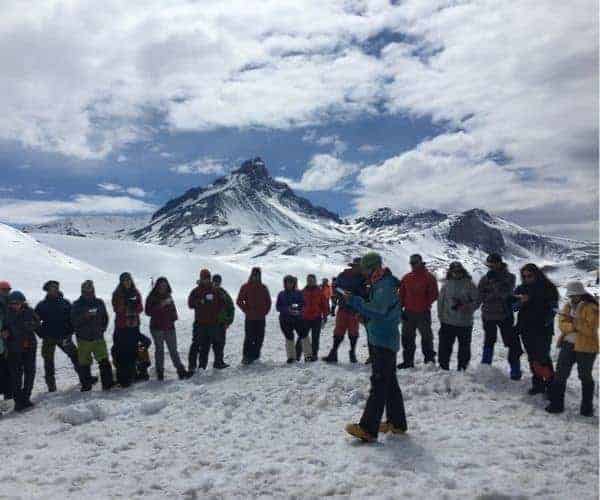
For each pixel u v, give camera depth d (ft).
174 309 37.27
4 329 31.42
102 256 459.32
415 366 34.32
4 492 17.61
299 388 30.12
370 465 18.28
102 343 35.37
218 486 17.43
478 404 25.86
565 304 25.36
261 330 40.16
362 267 21.58
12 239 199.72
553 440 20.61
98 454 21.80
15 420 29.27
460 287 32.50
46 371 36.09
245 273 405.39
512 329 30.94
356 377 30.55
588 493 15.70
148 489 17.56
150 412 28.40
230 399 28.73
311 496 16.22
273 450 20.80
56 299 36.35
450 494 15.60
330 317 72.43
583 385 24.43
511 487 16.05
